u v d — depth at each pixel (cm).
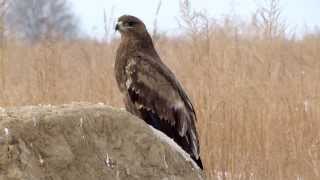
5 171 1005
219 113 1694
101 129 1106
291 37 2019
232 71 1769
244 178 1636
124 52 1444
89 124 1097
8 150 1015
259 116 1708
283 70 1866
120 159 1105
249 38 1897
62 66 1819
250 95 1752
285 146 1677
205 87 1734
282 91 1788
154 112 1410
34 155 1034
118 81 1464
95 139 1096
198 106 1708
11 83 1841
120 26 1448
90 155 1082
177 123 1406
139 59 1427
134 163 1116
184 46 1933
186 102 1435
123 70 1441
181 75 1786
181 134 1402
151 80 1415
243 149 1667
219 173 1667
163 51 1897
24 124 1042
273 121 1712
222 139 1673
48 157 1045
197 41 1766
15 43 1995
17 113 1068
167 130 1410
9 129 1027
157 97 1409
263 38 1847
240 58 1819
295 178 1642
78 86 1781
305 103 1817
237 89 1741
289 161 1661
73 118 1084
